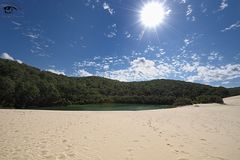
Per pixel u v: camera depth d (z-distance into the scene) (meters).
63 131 8.96
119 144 7.21
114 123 11.30
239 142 7.80
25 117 12.39
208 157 6.05
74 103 68.31
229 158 6.00
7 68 58.31
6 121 10.75
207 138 8.38
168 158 5.93
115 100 73.12
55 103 60.91
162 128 10.35
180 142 7.65
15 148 6.34
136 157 5.96
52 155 5.82
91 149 6.55
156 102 66.94
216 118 14.71
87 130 9.29
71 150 6.35
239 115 16.83
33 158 5.52
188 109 22.45
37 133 8.43
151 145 7.17
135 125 10.91
